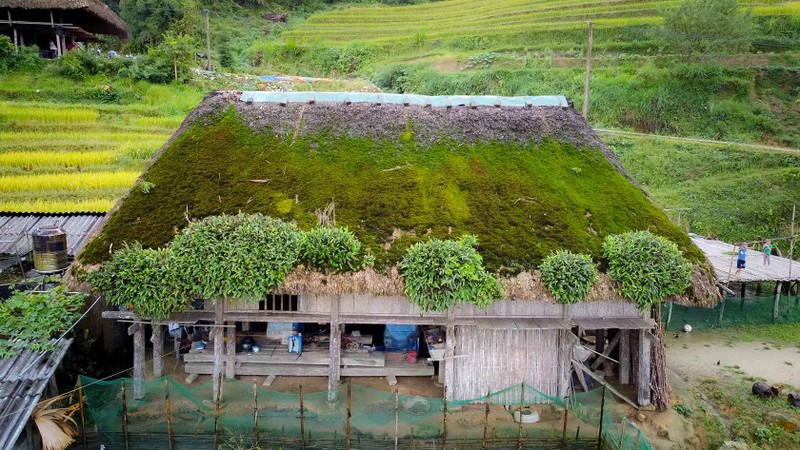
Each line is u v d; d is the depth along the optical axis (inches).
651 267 430.9
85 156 932.0
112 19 1391.5
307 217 464.1
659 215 502.3
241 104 559.2
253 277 411.2
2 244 573.9
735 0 1393.9
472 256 423.8
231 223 432.8
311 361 501.4
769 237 997.2
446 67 1652.3
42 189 839.1
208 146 517.0
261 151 517.0
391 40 1887.3
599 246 460.8
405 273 421.1
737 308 809.5
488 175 511.5
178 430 425.1
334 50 1835.6
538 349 481.1
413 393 492.1
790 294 858.1
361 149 526.0
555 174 519.5
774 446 482.6
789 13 1526.8
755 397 549.6
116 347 542.6
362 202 478.0
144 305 413.4
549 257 437.7
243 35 2017.7
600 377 531.2
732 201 1066.7
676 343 698.2
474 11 2134.6
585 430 446.0
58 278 492.7
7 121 1025.5
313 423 436.5
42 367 391.9
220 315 457.4
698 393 555.5
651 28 1583.4
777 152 1167.6
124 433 410.6
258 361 501.7
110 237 445.7
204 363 503.8
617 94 1395.2
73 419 410.0
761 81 1373.0
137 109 1153.4
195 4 1961.1
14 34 1289.4
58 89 1176.2
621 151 1236.5
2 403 359.6
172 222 455.8
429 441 425.4
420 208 475.2
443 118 561.6
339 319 457.4
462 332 474.9
